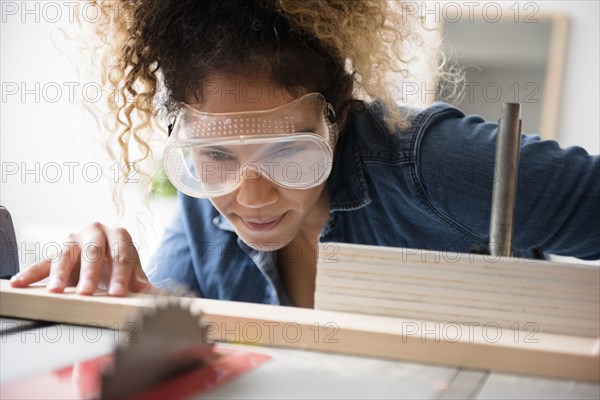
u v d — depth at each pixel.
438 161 1.19
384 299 0.82
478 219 1.19
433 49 1.32
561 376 0.70
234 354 0.74
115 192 1.36
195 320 0.66
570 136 2.84
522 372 0.71
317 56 1.03
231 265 1.41
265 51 0.98
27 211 3.25
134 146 1.44
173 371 0.64
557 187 1.13
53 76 3.10
